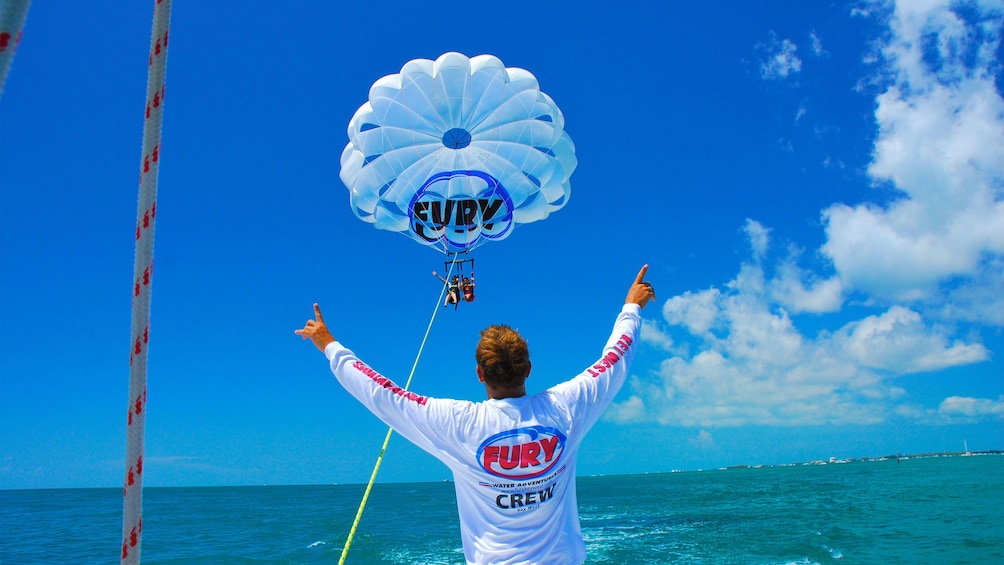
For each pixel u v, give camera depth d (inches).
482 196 410.0
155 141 68.1
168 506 2191.2
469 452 93.1
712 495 1883.6
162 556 829.8
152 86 67.9
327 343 104.6
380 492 3671.3
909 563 646.5
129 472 66.4
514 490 92.6
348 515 1553.9
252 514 1658.5
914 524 914.1
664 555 735.1
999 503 1158.3
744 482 2945.4
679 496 1875.0
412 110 391.2
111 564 784.3
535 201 422.9
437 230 418.9
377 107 393.7
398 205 414.3
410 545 901.8
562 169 410.9
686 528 979.9
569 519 97.2
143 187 67.7
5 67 52.5
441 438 94.2
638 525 1048.2
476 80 385.1
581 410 98.3
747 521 1047.6
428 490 4188.0
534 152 401.1
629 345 108.9
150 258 67.7
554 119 402.0
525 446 92.6
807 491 1841.8
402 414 96.0
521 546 91.7
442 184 404.2
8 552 898.7
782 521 1026.1
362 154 406.3
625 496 2018.9
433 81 384.2
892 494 1510.8
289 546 916.0
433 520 1327.5
